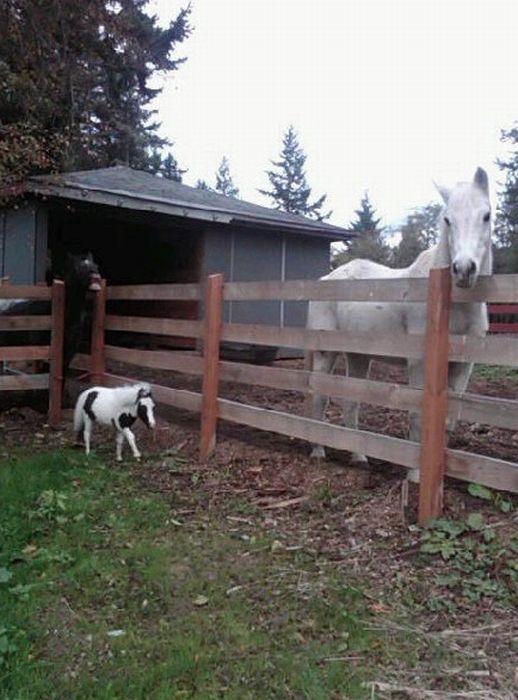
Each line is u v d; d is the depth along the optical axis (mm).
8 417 6688
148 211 9992
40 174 10023
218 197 12086
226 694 2076
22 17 7527
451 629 2451
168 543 3348
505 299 3092
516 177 31844
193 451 5141
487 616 2527
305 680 2131
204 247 10820
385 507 3605
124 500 4051
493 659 2252
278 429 4387
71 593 2801
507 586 2703
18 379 6289
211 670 2213
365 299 3785
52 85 9516
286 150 54188
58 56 8500
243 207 11430
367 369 4949
